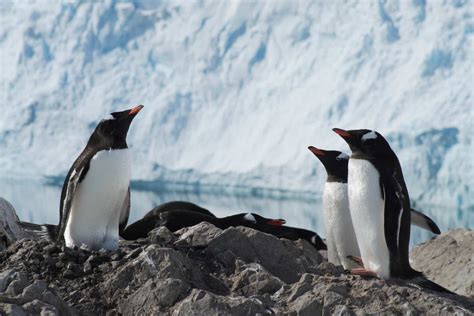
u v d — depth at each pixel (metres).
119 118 10.82
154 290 9.16
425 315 8.99
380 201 10.41
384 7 57.41
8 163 61.66
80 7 67.62
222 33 64.19
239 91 61.78
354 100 54.88
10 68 65.94
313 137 54.66
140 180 60.25
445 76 51.47
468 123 46.84
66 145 62.31
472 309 9.66
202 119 61.66
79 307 9.21
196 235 11.27
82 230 10.84
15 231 12.24
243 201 52.66
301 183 53.00
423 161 46.31
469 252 15.09
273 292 9.59
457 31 52.53
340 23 59.47
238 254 10.54
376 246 10.45
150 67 65.38
